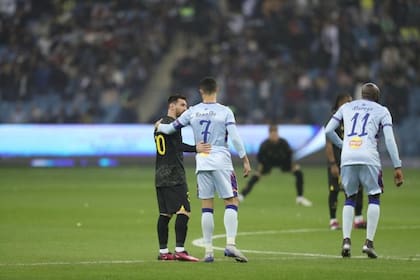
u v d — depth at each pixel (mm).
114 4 170875
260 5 169375
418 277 39156
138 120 151375
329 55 158375
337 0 167250
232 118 45781
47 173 126938
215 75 155625
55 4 172625
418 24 165625
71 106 155000
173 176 46500
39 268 42062
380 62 157750
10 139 144250
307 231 62750
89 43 163750
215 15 167000
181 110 47531
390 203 85438
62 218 70750
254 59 158000
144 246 53844
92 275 39594
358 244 55438
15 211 76125
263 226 66000
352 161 47312
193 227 64875
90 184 107688
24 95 157000
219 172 45438
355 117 48000
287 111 150375
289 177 123062
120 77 157125
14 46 165375
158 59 163250
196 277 39094
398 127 149000
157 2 169625
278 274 40031
